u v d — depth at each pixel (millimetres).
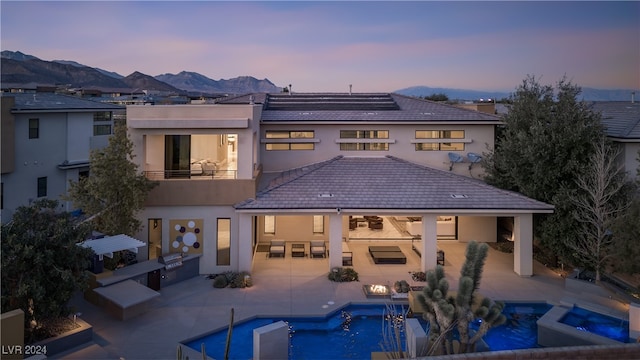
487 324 12492
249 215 22375
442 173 26000
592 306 17812
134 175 20438
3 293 13352
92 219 20281
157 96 62906
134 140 22109
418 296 13109
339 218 22641
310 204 22234
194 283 21469
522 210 22031
